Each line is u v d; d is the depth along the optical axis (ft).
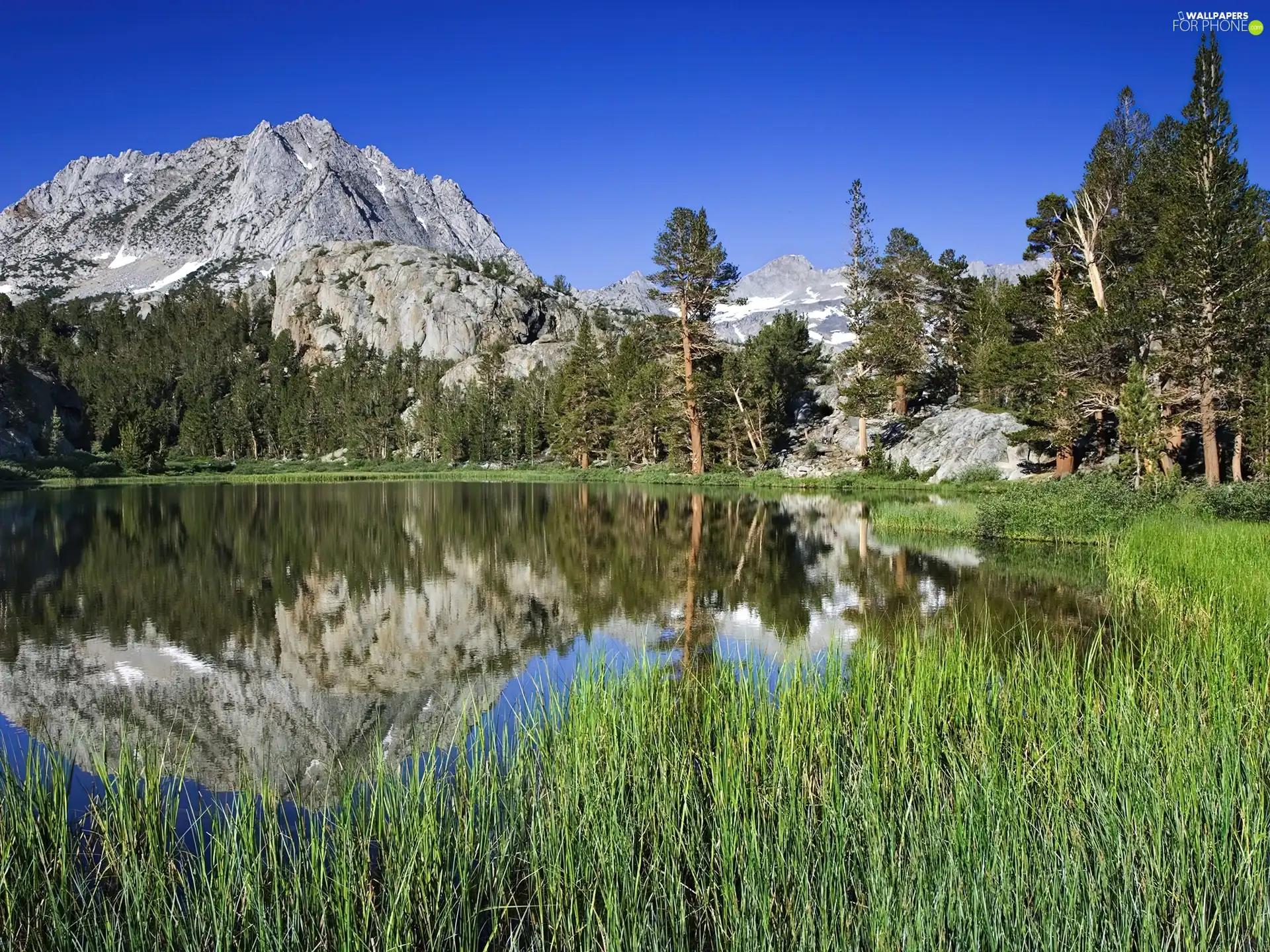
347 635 45.98
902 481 159.33
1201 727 21.83
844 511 116.37
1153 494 82.23
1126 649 38.14
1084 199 127.65
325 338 537.65
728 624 47.29
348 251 601.62
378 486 206.49
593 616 50.24
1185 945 14.49
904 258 188.85
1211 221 95.40
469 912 16.14
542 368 387.55
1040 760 21.24
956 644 34.65
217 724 30.71
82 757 26.91
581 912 16.46
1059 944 14.33
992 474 146.20
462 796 19.85
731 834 16.99
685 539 86.33
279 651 42.47
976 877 15.39
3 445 256.32
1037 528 81.05
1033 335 154.61
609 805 18.75
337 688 35.58
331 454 381.60
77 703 33.63
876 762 20.45
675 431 210.18
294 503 143.64
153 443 333.62
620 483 196.75
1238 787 18.65
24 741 28.81
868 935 14.64
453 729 29.48
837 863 16.25
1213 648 30.27
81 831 19.83
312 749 27.73
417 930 15.75
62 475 244.01
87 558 74.69
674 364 204.64
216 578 64.39
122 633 46.26
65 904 15.84
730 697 26.32
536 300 558.15
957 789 18.42
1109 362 114.73
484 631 46.62
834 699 26.61
